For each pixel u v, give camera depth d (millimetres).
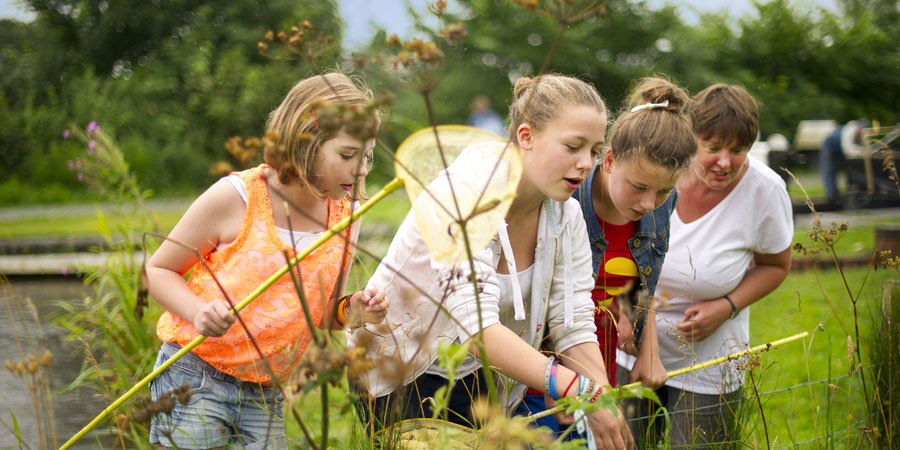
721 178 3273
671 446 3178
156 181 17109
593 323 2836
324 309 1765
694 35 24609
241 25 21047
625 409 3215
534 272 2746
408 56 1641
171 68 19594
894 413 3268
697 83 24078
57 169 17656
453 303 2482
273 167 2600
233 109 17875
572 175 2506
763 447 3260
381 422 2629
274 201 2750
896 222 10258
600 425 2439
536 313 2746
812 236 3088
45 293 6719
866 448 3240
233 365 2693
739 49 25141
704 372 3432
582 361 2760
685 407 3371
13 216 13891
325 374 1611
